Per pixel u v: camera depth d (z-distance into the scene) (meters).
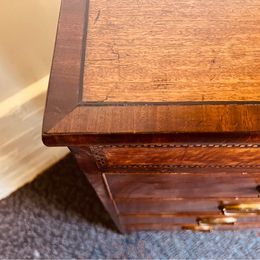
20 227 1.20
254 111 0.52
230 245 1.15
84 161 0.63
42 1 0.94
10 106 1.02
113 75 0.56
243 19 0.59
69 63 0.57
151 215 0.93
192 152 0.60
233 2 0.61
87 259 1.15
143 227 1.07
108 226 1.18
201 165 0.64
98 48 0.58
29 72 1.02
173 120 0.52
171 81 0.55
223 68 0.56
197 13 0.60
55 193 1.24
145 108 0.53
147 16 0.60
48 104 0.54
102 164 0.64
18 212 1.22
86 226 1.19
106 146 0.57
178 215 0.93
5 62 0.97
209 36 0.58
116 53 0.57
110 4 0.61
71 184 1.25
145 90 0.55
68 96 0.55
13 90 1.02
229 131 0.52
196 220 0.97
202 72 0.56
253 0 0.61
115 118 0.53
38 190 1.25
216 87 0.54
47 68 1.05
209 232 1.16
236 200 0.82
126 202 0.83
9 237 1.19
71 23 0.60
